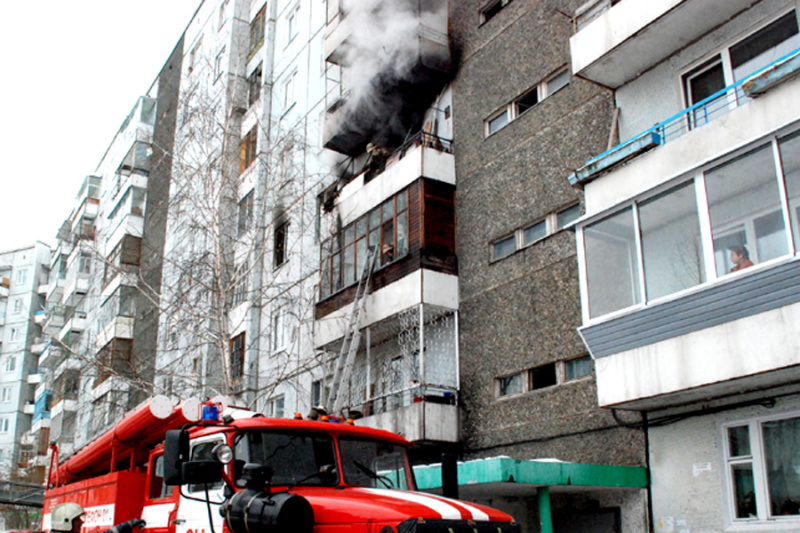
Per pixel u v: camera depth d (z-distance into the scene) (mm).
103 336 32219
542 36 15562
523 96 15875
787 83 9469
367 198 18031
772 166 9281
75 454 10594
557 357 13398
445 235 16328
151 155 34656
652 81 12727
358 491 6172
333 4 21469
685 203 10266
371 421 15875
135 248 33094
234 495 5785
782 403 9742
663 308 10172
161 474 7574
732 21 11570
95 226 42438
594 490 11609
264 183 23234
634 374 10547
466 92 17297
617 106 13297
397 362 17469
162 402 7602
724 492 10242
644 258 10664
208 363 23016
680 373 9906
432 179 16531
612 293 11078
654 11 11641
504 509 12586
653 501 11070
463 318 15734
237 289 23656
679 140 10680
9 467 44938
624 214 11109
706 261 9836
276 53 26609
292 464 6348
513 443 13828
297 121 23453
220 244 19266
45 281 62812
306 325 20141
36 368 59188
